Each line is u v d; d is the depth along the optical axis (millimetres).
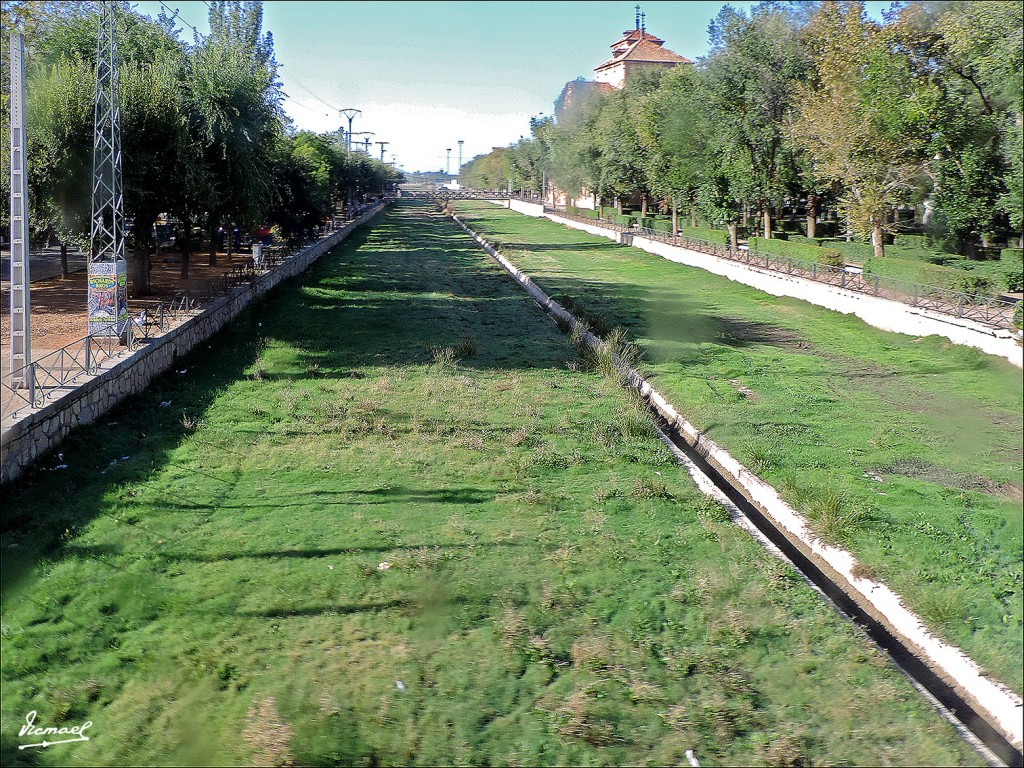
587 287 37781
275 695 7984
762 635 9375
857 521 12289
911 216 42906
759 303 32875
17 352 14438
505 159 149500
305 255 44594
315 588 9945
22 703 7785
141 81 24453
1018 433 15789
